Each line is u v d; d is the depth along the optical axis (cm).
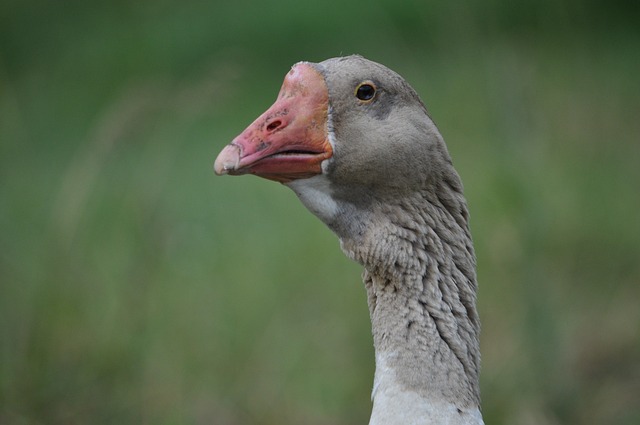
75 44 2838
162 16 2898
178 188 1864
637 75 2112
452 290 771
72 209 1244
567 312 1367
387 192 771
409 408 734
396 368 750
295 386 1273
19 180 1584
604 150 1723
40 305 1182
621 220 1559
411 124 772
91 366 1175
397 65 2144
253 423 1239
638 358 1377
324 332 1316
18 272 1278
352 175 769
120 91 2325
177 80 2372
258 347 1283
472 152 1564
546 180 1505
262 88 2412
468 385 752
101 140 1241
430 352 749
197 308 1276
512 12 2195
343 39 2561
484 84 1653
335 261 1403
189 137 2183
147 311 1208
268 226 1666
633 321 1427
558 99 1812
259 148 760
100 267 1313
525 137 1384
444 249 775
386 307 771
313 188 783
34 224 1439
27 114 2384
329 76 777
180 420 1172
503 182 1314
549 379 1167
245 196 1797
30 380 1150
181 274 1306
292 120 769
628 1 2450
